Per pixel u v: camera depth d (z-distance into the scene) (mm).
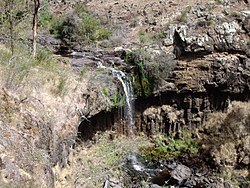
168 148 16906
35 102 11297
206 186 14617
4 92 10312
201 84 17609
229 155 15953
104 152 15055
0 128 8938
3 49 13891
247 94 18125
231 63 17641
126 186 14055
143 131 17672
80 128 14727
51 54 16953
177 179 14805
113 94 15516
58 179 10578
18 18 18938
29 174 8320
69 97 13367
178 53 17828
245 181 14859
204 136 17281
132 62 17594
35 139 9625
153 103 17766
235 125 16938
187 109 17797
